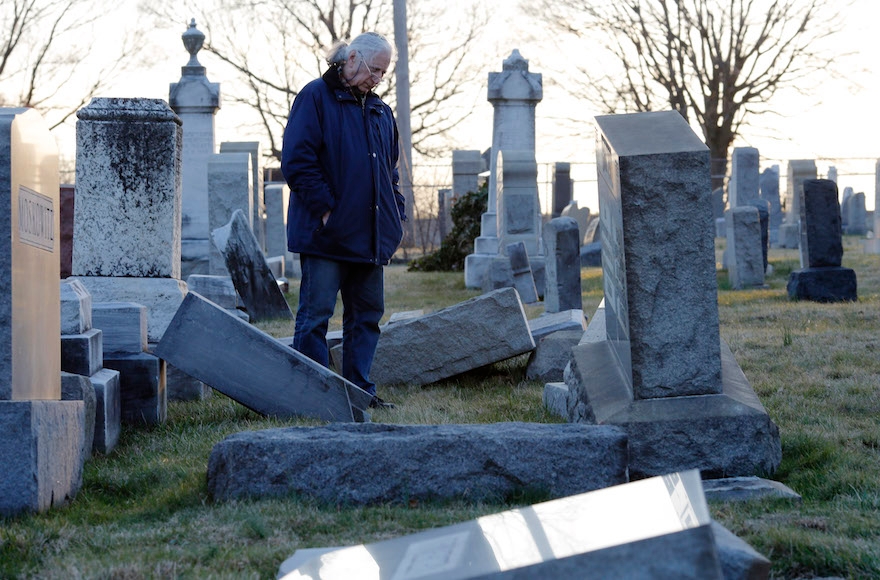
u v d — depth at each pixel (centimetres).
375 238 598
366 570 231
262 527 346
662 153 437
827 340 817
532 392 659
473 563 210
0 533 341
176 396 653
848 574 311
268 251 2006
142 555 320
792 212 2525
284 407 551
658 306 440
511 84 1822
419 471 394
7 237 369
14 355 374
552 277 1110
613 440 400
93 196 698
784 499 398
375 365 702
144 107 699
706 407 437
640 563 193
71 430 412
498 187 1666
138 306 572
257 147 1959
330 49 596
